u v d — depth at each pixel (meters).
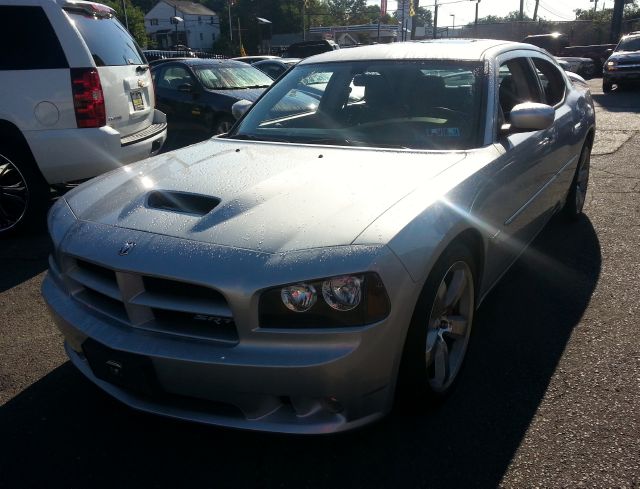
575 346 3.17
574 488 2.17
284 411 2.20
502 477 2.24
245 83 9.85
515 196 3.21
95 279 2.41
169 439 2.50
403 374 2.34
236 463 2.35
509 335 3.30
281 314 2.05
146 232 2.34
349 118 3.50
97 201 2.74
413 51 3.66
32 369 3.06
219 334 2.16
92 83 4.93
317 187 2.55
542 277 4.07
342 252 2.09
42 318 3.66
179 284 2.17
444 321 2.66
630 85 17.73
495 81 3.33
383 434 2.49
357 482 2.23
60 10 4.88
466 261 2.66
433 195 2.47
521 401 2.70
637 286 3.90
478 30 52.00
